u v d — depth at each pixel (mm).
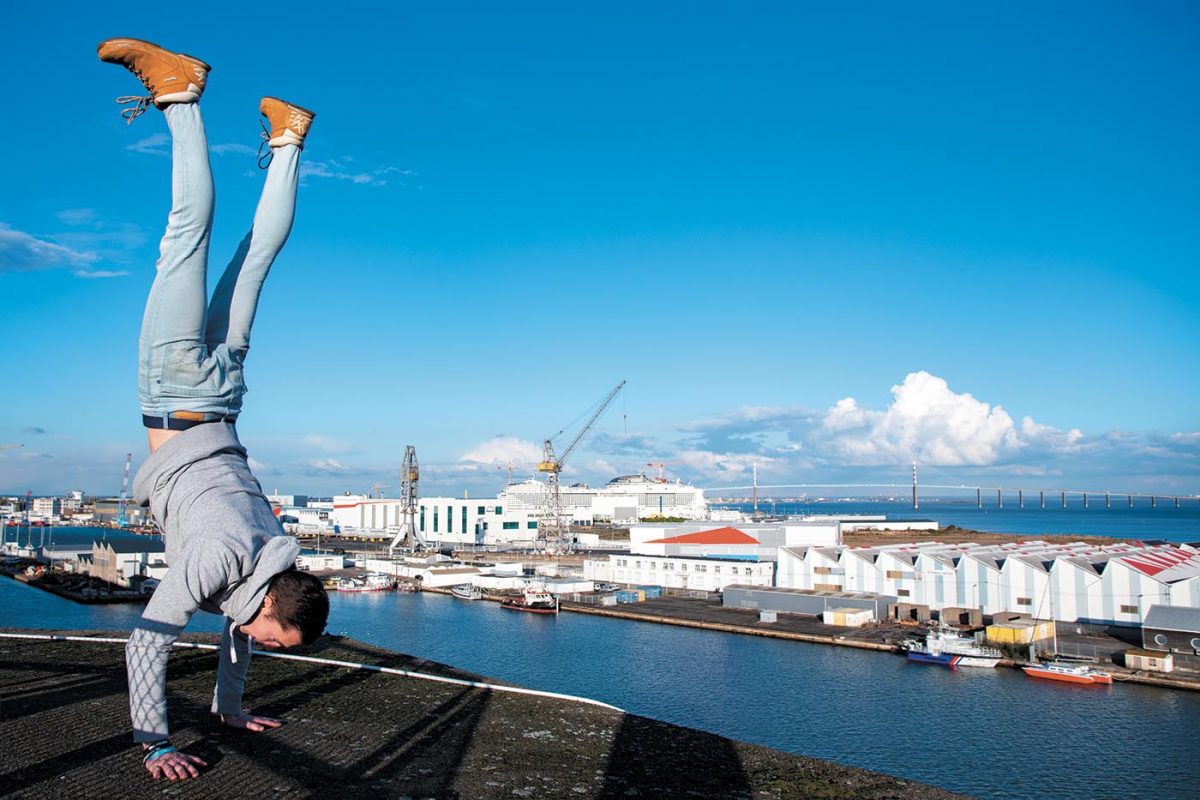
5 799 2213
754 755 3170
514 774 2727
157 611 2250
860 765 12461
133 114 2484
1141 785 11602
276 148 2729
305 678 4148
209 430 2488
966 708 15539
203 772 2502
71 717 3104
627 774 2822
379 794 2426
